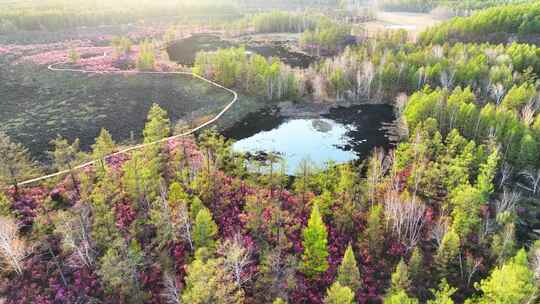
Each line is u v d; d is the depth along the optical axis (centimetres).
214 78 13712
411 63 12450
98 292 5188
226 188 7050
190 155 8531
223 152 8362
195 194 6656
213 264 4447
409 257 5744
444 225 5747
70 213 5841
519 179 7694
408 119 9250
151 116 8994
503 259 5256
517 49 12269
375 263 5703
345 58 13338
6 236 5119
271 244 5806
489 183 6856
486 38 15000
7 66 15462
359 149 9412
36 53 17438
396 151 8169
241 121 10969
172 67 15138
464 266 5541
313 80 12369
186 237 5678
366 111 11456
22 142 9600
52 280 5322
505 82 10712
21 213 6575
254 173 8012
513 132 7600
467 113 8638
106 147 7825
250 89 12600
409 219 5819
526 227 6512
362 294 5219
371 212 5997
